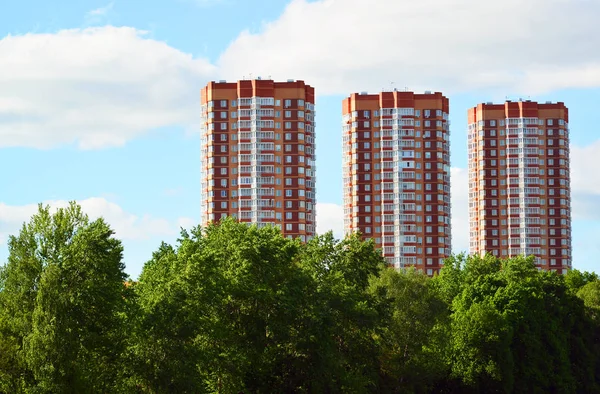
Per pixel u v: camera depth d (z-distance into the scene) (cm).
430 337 16075
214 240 13600
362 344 14312
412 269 16438
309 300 13325
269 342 12794
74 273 10544
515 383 17900
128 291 10950
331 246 15362
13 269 10656
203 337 11950
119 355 10575
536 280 19475
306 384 12950
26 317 10381
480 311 17388
